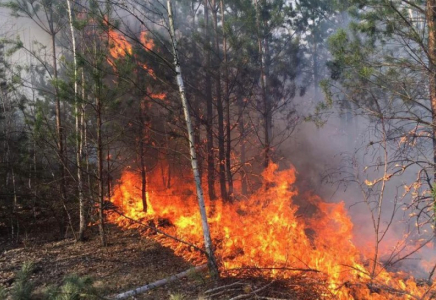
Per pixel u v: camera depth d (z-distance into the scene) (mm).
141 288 6344
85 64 8820
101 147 9852
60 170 11305
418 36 6879
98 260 8641
